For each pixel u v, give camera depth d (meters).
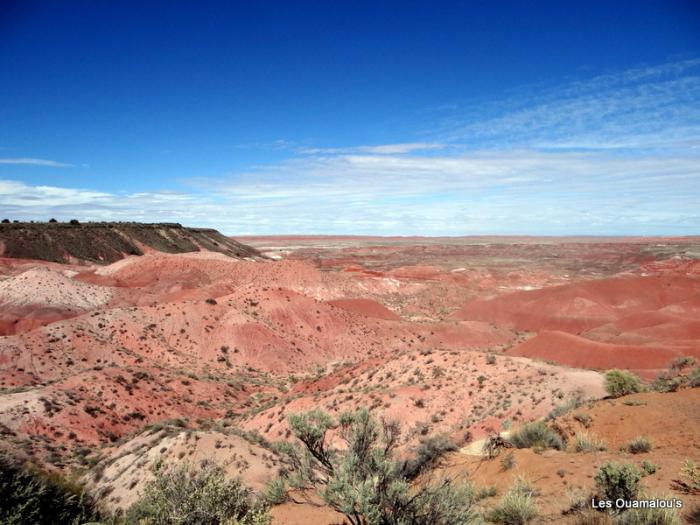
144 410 39.78
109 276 107.38
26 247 118.81
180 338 60.91
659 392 15.65
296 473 7.55
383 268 181.12
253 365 59.28
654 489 8.12
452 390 30.28
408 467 12.35
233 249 177.38
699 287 102.19
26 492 8.47
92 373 42.25
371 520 6.09
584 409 14.55
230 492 8.21
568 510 7.80
